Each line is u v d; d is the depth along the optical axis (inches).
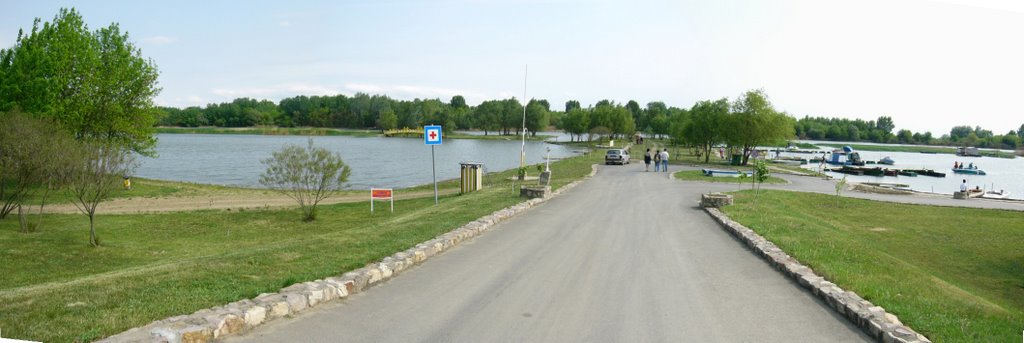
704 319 278.2
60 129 1006.4
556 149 4276.6
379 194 955.3
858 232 763.4
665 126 5142.7
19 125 836.0
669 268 393.7
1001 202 1115.3
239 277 321.4
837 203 1029.2
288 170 910.4
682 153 3255.4
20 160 804.0
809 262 390.3
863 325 265.0
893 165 3491.6
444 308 289.9
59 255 618.5
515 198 825.5
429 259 412.8
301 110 7780.5
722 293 327.3
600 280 355.6
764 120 2166.6
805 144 6264.8
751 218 631.2
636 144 4549.7
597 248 466.6
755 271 386.6
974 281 543.5
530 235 526.6
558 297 315.0
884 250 653.9
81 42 1386.6
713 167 1951.3
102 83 1403.8
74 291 287.0
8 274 528.4
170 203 1072.2
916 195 1269.7
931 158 4699.8
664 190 1034.7
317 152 926.4
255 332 244.2
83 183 712.4
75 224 836.6
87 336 217.0
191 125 7416.3
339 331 249.9
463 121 7219.5
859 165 3245.6
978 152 4813.0
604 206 771.4
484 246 468.1
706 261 419.2
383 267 354.0
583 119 5477.4
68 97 1362.0
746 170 1811.0
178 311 250.4
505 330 257.6
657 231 563.5
